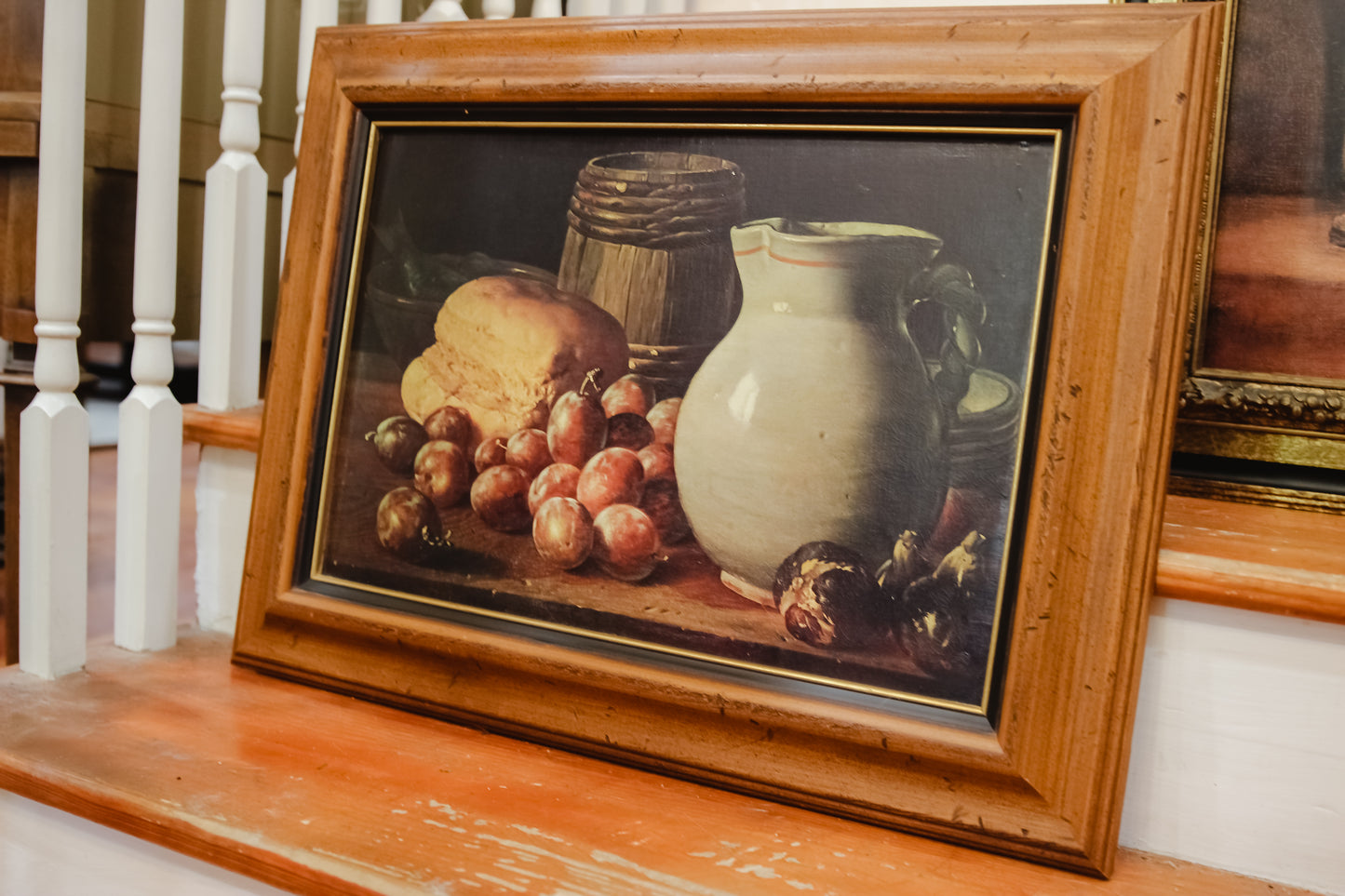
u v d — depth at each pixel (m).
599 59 0.76
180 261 1.18
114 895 0.71
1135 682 0.61
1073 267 0.63
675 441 0.73
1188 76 0.61
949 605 0.65
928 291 0.68
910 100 0.67
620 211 0.76
